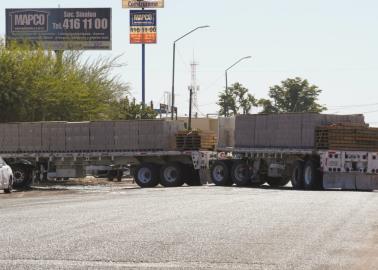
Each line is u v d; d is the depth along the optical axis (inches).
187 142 1817.2
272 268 490.3
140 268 491.5
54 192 1539.1
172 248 578.6
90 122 1881.2
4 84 2277.3
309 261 518.9
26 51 2412.6
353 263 512.1
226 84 3073.3
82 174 1902.1
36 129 1900.8
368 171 1599.4
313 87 4520.2
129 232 681.0
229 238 639.1
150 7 3152.1
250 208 962.1
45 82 2335.1
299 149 1647.4
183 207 983.0
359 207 980.6
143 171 1838.1
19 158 1905.8
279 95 4530.0
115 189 1664.6
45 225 747.4
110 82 2682.1
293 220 796.6
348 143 1595.7
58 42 3129.9
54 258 529.7
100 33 3117.6
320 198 1185.4
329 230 701.3
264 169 1748.3
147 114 3021.7
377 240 629.9
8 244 602.2
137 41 3147.1
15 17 3134.8
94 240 624.7
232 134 1828.2
